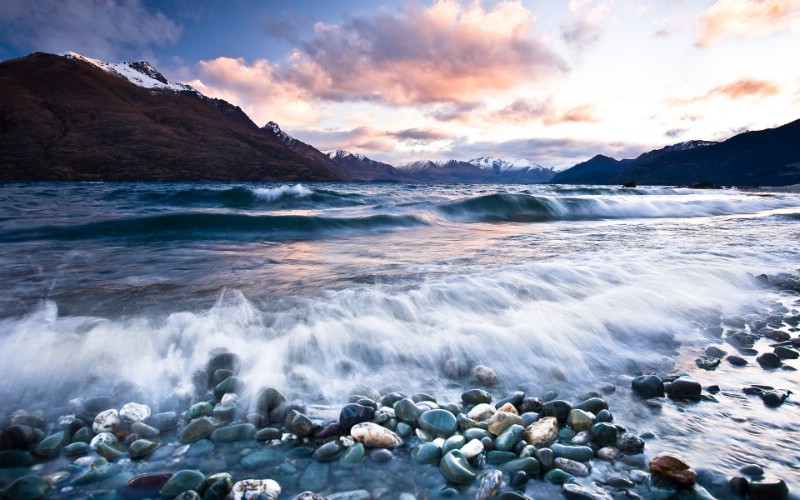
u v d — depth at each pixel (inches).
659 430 92.5
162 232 394.3
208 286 193.5
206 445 86.4
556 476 76.5
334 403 103.0
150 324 141.7
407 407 96.0
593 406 100.1
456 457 79.9
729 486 72.2
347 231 425.1
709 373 123.6
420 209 602.9
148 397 103.0
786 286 213.9
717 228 451.8
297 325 142.6
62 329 136.0
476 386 113.9
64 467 78.2
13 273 222.4
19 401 99.1
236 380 107.5
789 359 134.1
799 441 88.1
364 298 168.6
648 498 70.6
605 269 220.2
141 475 74.2
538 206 661.3
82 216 468.8
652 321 159.3
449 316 153.6
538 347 133.7
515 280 196.4
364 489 73.1
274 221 424.5
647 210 725.3
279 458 82.0
